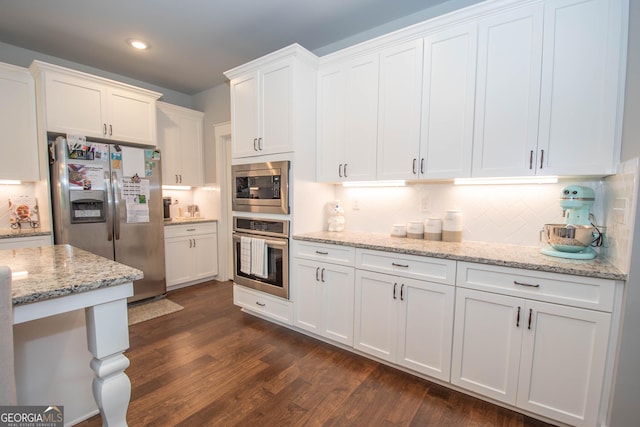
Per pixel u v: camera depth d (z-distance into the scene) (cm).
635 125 136
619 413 134
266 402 172
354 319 220
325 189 278
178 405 168
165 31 268
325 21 254
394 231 243
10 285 79
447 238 222
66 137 275
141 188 321
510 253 180
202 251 399
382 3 229
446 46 196
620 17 149
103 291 109
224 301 336
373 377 196
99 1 224
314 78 258
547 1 164
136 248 320
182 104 435
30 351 136
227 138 404
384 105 225
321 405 170
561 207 181
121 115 319
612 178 159
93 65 340
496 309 165
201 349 231
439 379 185
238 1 226
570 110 161
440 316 183
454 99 195
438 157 203
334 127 253
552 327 150
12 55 292
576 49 159
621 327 132
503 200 212
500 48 178
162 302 332
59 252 156
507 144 179
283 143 249
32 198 301
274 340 246
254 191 272
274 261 262
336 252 228
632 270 128
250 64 263
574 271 142
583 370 144
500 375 165
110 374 112
